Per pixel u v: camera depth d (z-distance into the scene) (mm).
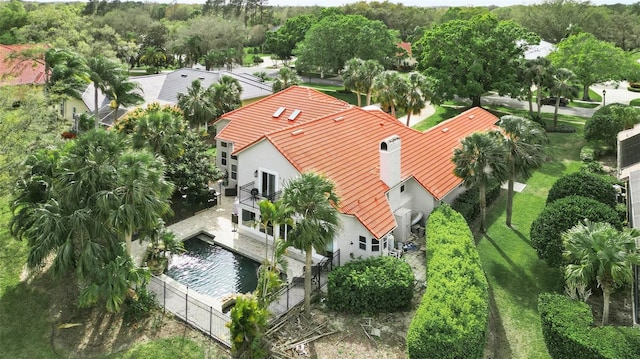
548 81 51844
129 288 21312
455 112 61281
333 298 21641
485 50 56188
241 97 51750
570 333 17109
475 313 17953
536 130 28625
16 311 21219
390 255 25750
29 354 18750
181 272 25266
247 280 24672
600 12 99938
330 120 32281
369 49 79250
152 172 21078
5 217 29797
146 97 52406
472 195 32219
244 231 28766
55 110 37656
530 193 35875
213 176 32656
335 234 20672
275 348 19000
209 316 21156
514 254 26984
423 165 31641
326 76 93500
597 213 22891
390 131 34250
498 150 27359
